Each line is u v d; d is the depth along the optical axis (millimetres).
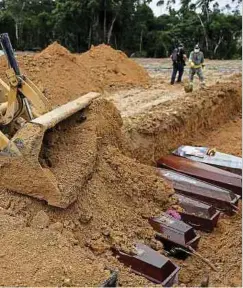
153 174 6555
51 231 4699
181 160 7770
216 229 6176
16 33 35094
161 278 4605
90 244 4949
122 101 11945
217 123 11062
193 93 11438
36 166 5031
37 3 38281
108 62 16000
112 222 5410
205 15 37969
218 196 6625
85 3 33281
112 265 4668
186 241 5434
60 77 12375
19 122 5848
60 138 5863
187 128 9609
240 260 5160
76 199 5270
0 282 3855
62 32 34656
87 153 5746
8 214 4891
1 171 5156
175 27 38312
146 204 5957
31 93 5492
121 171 6129
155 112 9344
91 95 6641
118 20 35188
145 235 5449
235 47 37719
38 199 5141
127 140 7543
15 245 4359
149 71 20219
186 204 6246
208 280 4766
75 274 4078
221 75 17562
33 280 3920
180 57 15031
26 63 12297
